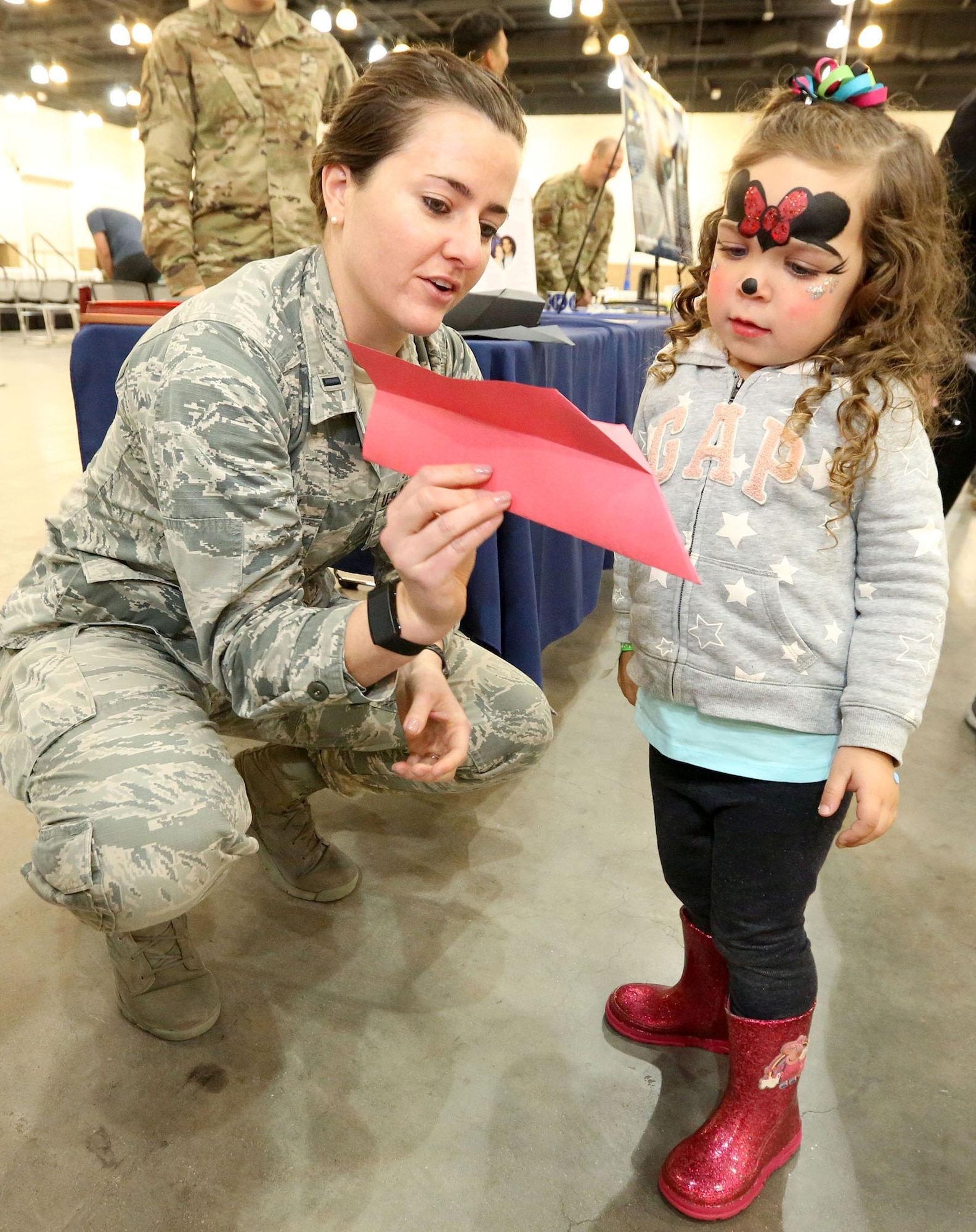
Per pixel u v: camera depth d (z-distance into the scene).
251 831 1.20
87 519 0.93
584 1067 0.97
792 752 0.76
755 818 0.78
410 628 0.61
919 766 1.65
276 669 0.70
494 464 0.53
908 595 0.72
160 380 0.77
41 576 0.98
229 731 1.13
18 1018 0.99
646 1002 1.01
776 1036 0.81
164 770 0.79
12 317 11.04
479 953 1.13
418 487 0.54
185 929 0.99
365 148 0.73
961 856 1.38
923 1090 0.96
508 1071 0.96
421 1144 0.86
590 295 3.55
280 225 1.99
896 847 1.40
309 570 0.99
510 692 1.08
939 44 8.95
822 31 9.15
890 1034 1.03
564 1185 0.83
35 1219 0.77
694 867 0.88
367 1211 0.80
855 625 0.75
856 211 0.71
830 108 0.73
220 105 1.87
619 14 7.96
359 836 1.36
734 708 0.77
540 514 0.51
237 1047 0.97
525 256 2.08
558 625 1.68
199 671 0.97
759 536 0.75
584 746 1.65
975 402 1.58
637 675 0.87
